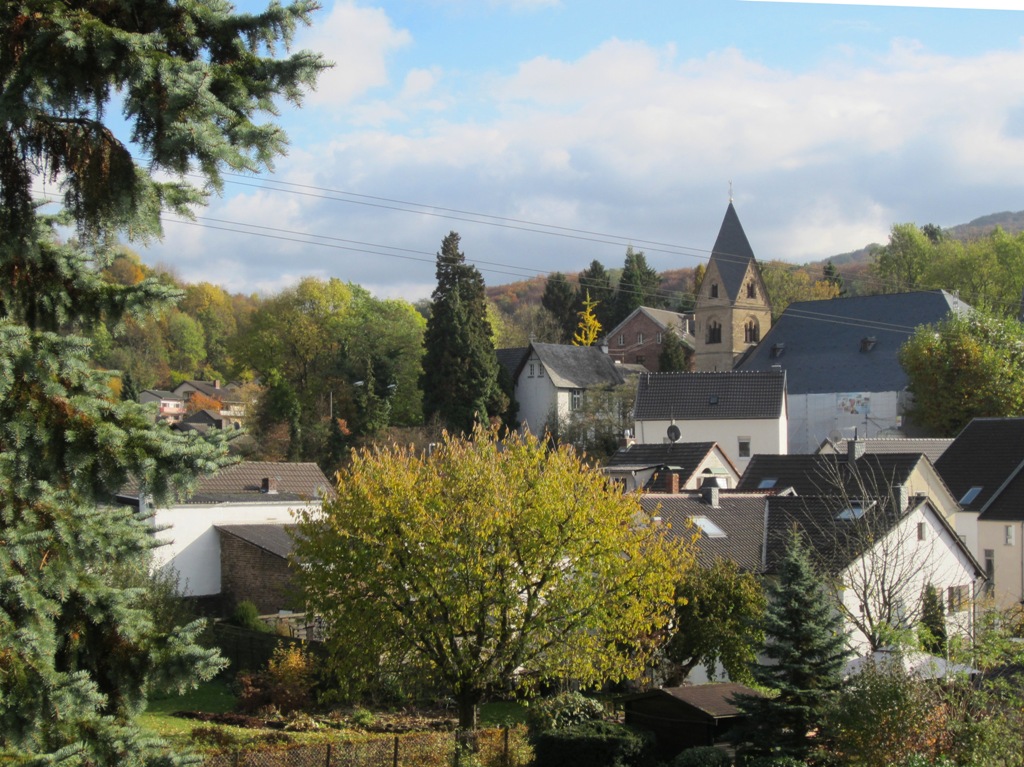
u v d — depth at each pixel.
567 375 90.00
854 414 81.75
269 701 28.73
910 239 124.31
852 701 20.12
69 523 8.38
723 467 55.69
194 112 8.09
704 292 97.75
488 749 23.20
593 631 25.06
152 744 8.35
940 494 45.97
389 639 24.36
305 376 91.19
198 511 39.25
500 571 24.33
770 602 22.53
